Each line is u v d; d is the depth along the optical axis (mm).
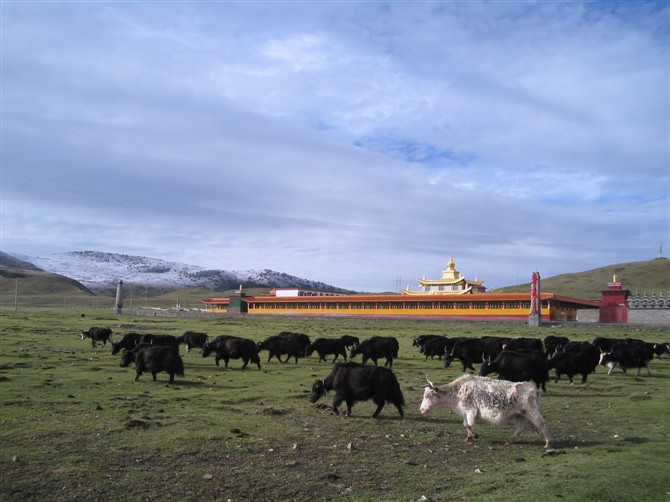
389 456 11398
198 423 13891
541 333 56844
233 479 9750
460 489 9281
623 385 22062
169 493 9070
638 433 13391
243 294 118312
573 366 22266
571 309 93000
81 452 11148
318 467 10562
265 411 15625
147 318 80250
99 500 8742
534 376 18406
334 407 15766
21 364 24750
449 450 11938
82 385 19703
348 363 16000
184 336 34531
